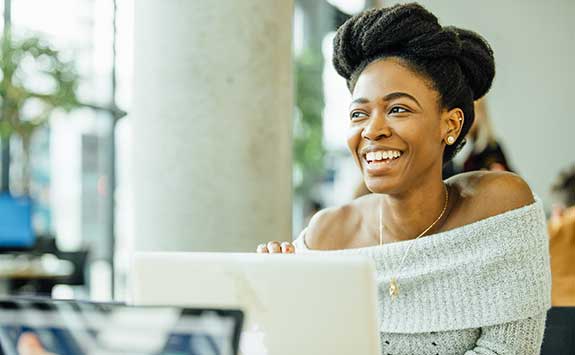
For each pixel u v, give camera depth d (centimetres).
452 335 179
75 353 111
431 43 173
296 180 824
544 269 179
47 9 608
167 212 280
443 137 180
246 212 280
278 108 288
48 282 617
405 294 182
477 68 182
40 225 658
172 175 280
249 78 279
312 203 823
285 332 133
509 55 795
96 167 678
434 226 184
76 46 623
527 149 791
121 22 659
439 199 183
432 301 179
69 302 112
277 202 289
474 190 185
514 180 183
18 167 630
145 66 283
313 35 806
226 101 278
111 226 690
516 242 176
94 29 644
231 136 279
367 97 175
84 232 686
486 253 176
